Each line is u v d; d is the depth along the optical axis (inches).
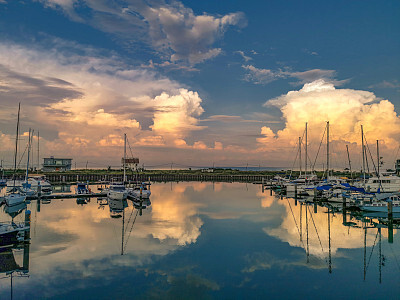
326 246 965.2
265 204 1905.8
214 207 1749.5
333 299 601.9
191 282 673.6
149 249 905.5
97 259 811.4
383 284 675.4
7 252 857.5
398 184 2114.9
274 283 675.4
